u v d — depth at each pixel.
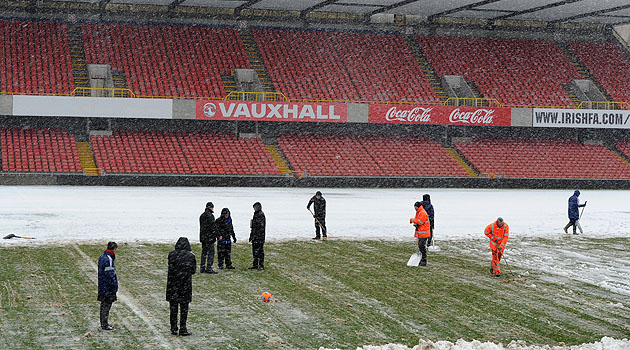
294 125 54.59
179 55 55.16
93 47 53.56
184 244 10.52
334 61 58.53
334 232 22.88
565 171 53.34
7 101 45.28
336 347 9.94
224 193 39.94
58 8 55.06
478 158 54.00
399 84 57.31
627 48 66.00
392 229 24.00
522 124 54.03
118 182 45.44
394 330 10.91
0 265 15.52
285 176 48.62
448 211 31.19
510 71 60.78
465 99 57.47
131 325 10.88
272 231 22.78
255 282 14.41
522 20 64.69
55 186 43.41
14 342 9.80
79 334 10.31
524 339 10.60
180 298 10.32
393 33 63.12
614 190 51.28
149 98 48.03
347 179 49.56
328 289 13.85
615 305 12.78
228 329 10.79
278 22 60.78
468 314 12.02
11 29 53.06
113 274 10.60
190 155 48.75
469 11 59.72
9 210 27.42
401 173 50.66
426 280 14.96
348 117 51.69
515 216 29.44
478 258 18.17
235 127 53.34
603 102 56.16
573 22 65.62
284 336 10.45
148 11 57.56
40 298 12.51
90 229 21.98
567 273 16.06
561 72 61.50
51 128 48.72
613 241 21.95
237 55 56.56
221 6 57.56
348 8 58.59
